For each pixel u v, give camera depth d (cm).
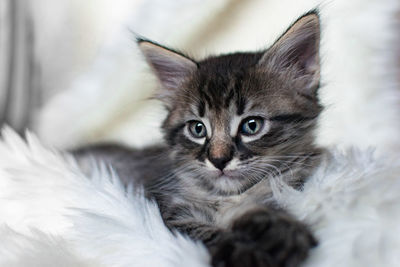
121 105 39
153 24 38
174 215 25
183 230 22
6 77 40
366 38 35
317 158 25
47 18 41
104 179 24
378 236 19
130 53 38
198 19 38
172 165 28
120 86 38
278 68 26
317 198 21
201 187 26
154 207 23
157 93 30
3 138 31
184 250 20
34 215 23
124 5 42
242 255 19
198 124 27
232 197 25
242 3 37
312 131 27
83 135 39
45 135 39
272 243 19
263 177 25
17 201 24
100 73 39
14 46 40
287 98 26
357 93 36
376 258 18
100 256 20
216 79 26
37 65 41
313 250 19
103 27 42
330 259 19
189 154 27
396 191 20
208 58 30
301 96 26
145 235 21
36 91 42
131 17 38
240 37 38
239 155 25
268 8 37
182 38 38
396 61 35
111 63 38
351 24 35
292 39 26
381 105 36
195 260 19
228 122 25
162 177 28
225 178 25
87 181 24
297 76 26
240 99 26
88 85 39
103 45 39
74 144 38
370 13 35
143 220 22
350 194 21
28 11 41
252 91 26
